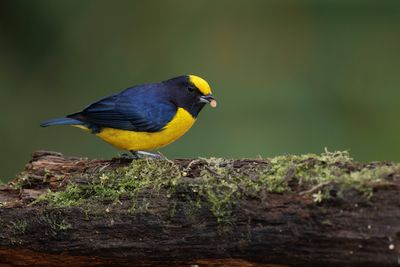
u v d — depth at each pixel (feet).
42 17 52.90
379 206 22.18
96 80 52.13
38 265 26.11
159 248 24.36
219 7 53.67
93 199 25.09
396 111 49.11
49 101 51.88
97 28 53.01
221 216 23.59
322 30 52.44
